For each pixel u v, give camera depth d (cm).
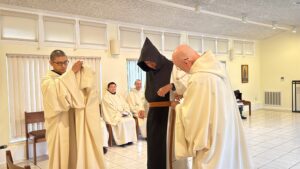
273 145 463
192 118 166
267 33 858
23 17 436
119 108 513
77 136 177
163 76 243
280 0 541
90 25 525
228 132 168
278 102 901
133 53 596
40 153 445
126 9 505
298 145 459
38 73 450
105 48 548
